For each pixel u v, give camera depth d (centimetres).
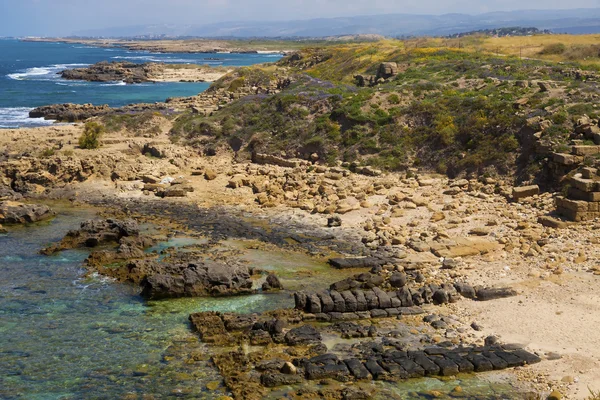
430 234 3681
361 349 2445
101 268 3328
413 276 3122
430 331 2602
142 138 6259
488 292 2853
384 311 2770
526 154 4625
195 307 2884
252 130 6128
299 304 2816
